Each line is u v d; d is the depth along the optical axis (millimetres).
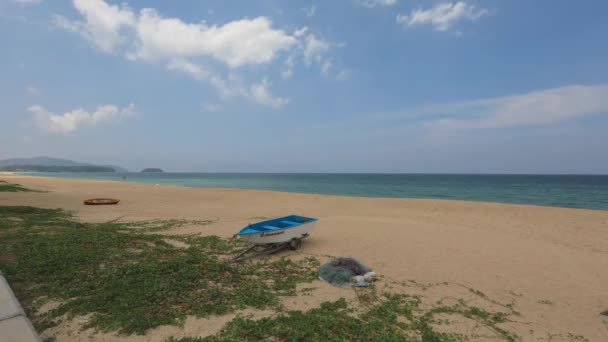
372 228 15609
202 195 34938
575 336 5887
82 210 20266
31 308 5805
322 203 28062
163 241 11289
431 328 5844
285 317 5820
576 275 9289
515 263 10242
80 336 5020
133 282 7145
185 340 4926
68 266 7980
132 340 4965
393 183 89688
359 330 5492
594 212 22547
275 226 12125
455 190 57688
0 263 8047
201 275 7867
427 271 9273
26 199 25203
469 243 12742
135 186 50344
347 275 8203
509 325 6215
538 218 20000
